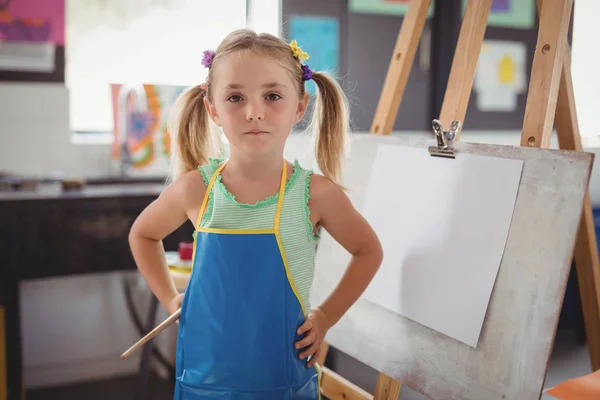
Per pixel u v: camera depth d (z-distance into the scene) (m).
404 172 1.31
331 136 1.22
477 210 1.13
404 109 2.83
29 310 2.23
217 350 1.08
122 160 2.26
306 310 1.13
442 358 1.16
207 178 1.15
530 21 3.01
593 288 1.40
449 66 2.84
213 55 1.11
